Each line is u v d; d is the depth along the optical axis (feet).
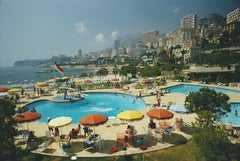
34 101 105.09
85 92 128.57
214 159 26.55
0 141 22.44
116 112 88.17
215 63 181.57
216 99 46.06
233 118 67.51
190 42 433.89
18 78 459.32
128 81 173.47
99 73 251.80
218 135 27.32
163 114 44.45
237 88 114.73
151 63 504.84
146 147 39.96
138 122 59.77
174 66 237.45
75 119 79.56
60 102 105.29
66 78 153.07
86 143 41.09
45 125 61.57
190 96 48.65
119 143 43.73
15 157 23.20
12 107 26.94
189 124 55.16
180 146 41.63
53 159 38.14
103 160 37.14
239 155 26.99
